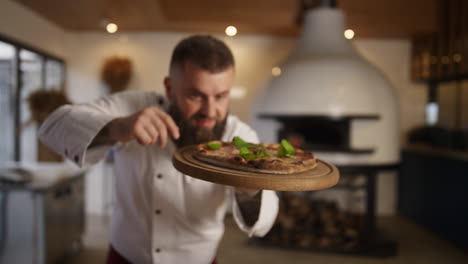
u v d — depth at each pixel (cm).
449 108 410
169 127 75
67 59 419
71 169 292
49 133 89
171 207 100
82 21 374
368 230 323
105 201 427
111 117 82
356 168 328
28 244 235
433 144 430
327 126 392
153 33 425
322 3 363
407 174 434
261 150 91
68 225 280
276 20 373
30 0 301
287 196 379
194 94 87
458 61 363
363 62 354
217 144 92
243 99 436
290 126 347
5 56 306
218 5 367
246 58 435
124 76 413
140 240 104
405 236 369
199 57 83
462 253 325
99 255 299
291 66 353
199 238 103
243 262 297
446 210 352
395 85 445
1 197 233
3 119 311
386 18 377
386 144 345
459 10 363
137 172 101
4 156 313
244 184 71
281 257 309
